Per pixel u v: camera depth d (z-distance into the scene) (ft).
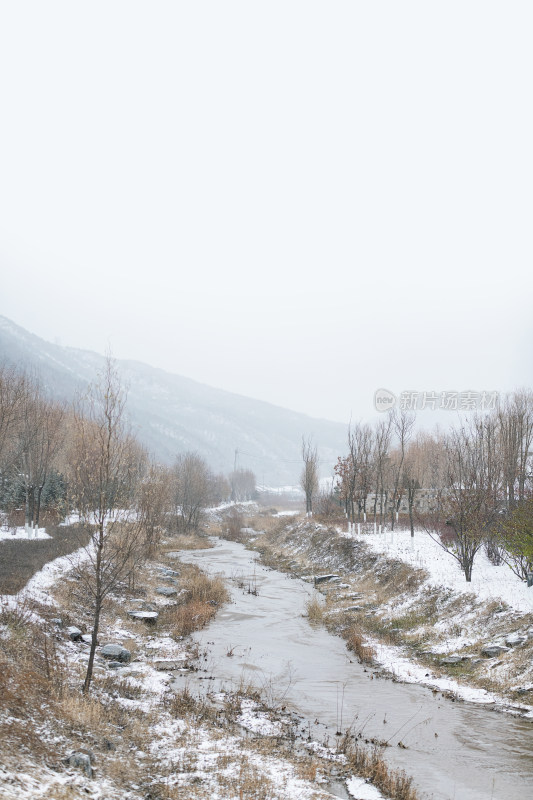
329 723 49.19
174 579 115.96
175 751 39.73
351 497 146.00
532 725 48.03
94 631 47.29
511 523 79.97
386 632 79.92
